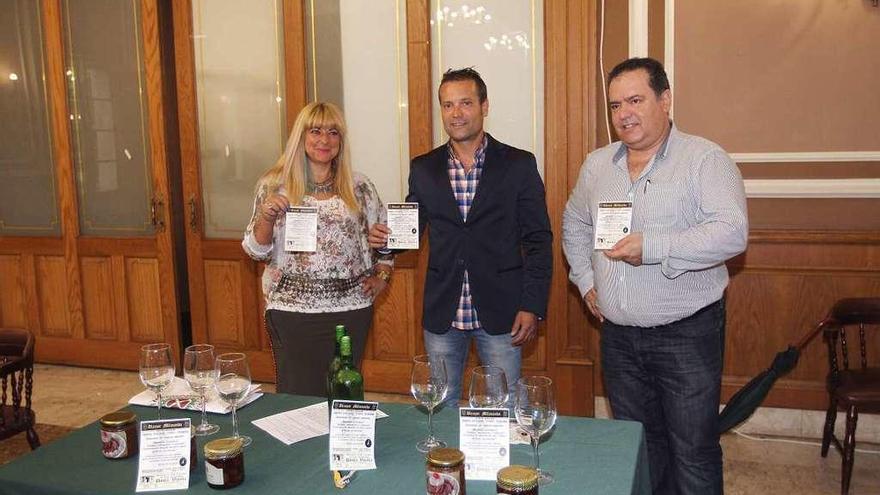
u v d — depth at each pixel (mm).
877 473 2945
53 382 4320
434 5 3725
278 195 2350
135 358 4480
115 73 4320
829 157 3150
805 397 3287
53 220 4570
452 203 2457
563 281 3613
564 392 3664
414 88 3771
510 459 1538
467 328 2500
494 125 3705
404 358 3986
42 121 4484
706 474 2152
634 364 2238
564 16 3445
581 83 3459
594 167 2326
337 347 1710
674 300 2111
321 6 3918
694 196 2064
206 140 4227
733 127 3252
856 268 3156
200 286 4305
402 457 1569
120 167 4387
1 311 4727
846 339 3184
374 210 2564
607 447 1592
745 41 3193
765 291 3287
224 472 1438
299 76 3975
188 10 4129
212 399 1911
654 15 3293
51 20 4355
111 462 1583
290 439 1679
